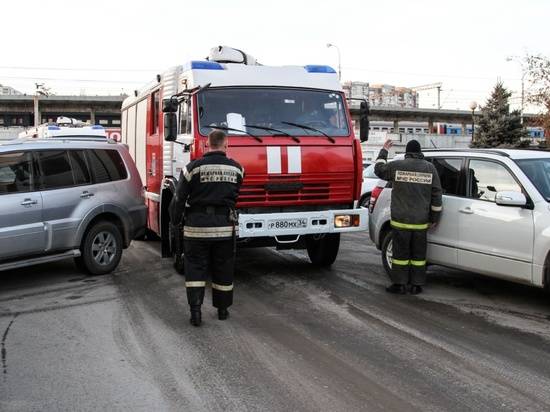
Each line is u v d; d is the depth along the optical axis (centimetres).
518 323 605
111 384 445
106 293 739
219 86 771
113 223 875
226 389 435
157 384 445
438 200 709
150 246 1147
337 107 816
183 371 471
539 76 2814
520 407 406
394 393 428
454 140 5894
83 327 594
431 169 708
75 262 877
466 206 702
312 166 765
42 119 7862
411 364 486
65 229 796
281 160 749
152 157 1031
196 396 422
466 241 700
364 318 622
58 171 804
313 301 695
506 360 497
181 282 803
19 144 771
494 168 692
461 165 733
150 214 1062
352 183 793
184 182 589
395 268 725
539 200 632
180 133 817
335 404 409
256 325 596
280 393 427
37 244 764
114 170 884
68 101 7419
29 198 756
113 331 580
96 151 865
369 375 462
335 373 466
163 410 400
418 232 713
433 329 584
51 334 571
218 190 588
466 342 543
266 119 773
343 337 557
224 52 845
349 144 791
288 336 560
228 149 733
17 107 7462
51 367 482
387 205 820
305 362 490
